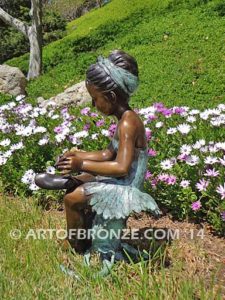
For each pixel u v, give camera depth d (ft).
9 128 8.89
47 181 5.34
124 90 5.03
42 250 5.63
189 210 6.60
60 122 9.32
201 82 16.02
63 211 7.19
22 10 37.52
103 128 8.41
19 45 36.78
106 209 5.00
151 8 28.48
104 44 26.94
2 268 5.29
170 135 7.70
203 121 8.17
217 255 5.79
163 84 16.39
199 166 6.72
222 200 6.24
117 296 4.72
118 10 30.40
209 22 22.09
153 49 20.43
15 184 7.87
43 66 26.40
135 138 5.02
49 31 37.60
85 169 5.01
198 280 5.08
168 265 5.49
